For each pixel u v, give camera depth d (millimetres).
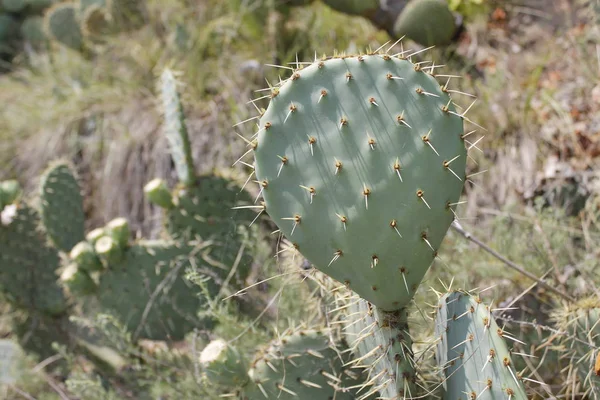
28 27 5891
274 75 4020
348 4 3686
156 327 2750
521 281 2516
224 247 2809
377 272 1575
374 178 1556
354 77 1603
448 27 3646
